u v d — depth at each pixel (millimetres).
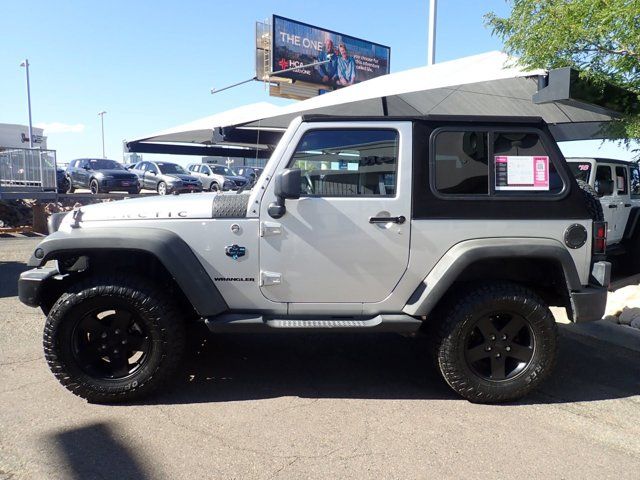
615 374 4180
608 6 4613
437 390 3842
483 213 3543
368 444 3027
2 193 12305
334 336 5047
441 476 2717
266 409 3467
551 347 3576
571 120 8305
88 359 3516
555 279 3703
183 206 3520
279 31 38781
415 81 7074
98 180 19375
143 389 3486
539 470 2791
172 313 3480
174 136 9602
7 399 3521
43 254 3387
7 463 2756
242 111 9312
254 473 2711
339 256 3504
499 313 3543
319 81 41625
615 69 5160
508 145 3602
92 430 3131
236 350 4625
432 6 10883
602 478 2730
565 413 3488
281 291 3537
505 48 5652
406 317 3545
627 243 8375
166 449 2932
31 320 5316
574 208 3607
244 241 3482
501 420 3369
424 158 3521
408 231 3506
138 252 3479
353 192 3545
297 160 3527
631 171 9055
